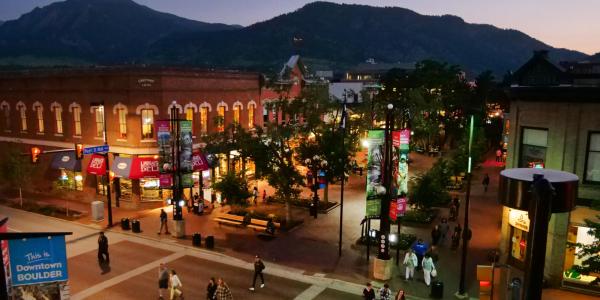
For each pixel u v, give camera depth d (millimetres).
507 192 5703
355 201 38188
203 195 37812
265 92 46938
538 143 22484
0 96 44844
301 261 24922
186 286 21625
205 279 22484
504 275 10883
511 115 23656
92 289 21266
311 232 29891
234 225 31266
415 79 72938
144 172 35250
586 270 15844
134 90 35062
